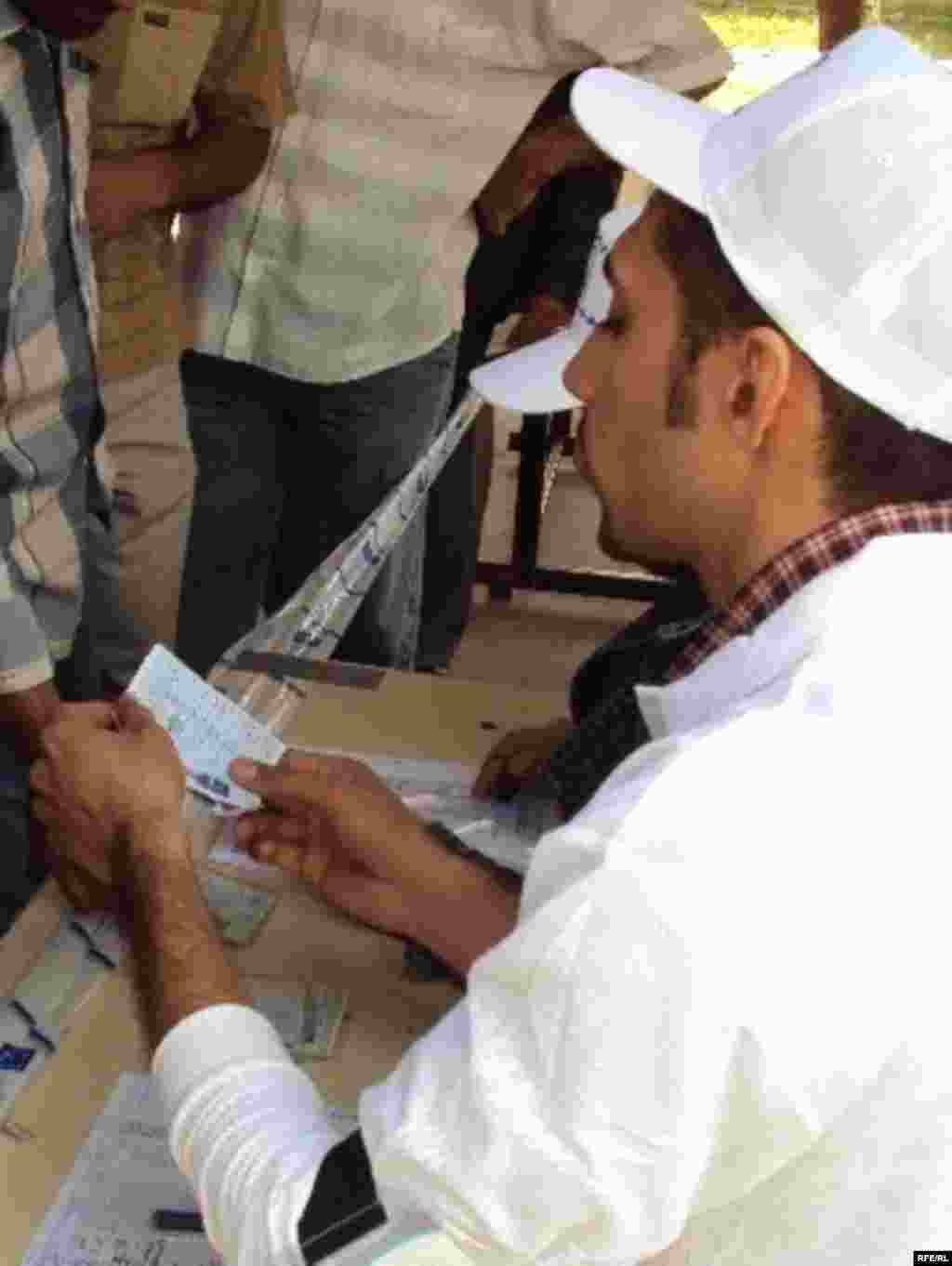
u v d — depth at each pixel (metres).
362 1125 0.75
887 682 0.77
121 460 2.29
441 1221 0.72
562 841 0.73
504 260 2.85
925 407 0.80
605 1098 0.68
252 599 2.71
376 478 2.60
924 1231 0.73
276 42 2.26
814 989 0.69
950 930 0.72
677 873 0.69
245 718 1.34
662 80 2.50
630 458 0.88
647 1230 0.70
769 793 0.72
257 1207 0.78
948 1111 0.72
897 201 0.80
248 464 2.57
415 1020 1.22
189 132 2.29
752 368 0.82
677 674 0.87
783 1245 0.76
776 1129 0.70
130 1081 1.10
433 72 2.33
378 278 2.44
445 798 1.51
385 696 1.72
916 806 0.73
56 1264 0.95
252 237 2.43
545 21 2.32
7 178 1.65
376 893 1.27
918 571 0.80
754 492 0.85
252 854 1.32
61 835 1.14
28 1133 1.05
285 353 2.48
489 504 4.26
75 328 1.82
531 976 0.71
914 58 0.86
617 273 0.88
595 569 4.04
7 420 1.77
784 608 0.81
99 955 1.22
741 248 0.82
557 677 3.72
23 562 1.83
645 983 0.68
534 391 1.48
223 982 0.92
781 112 0.86
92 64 1.95
